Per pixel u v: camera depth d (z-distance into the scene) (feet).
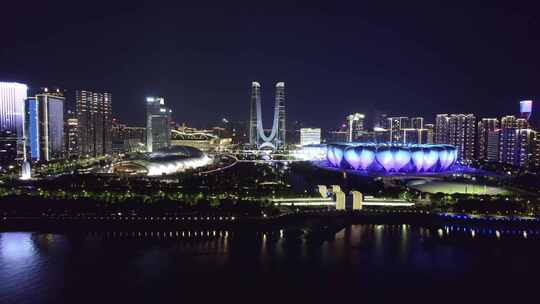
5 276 620.90
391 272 654.53
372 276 640.17
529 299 576.61
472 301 568.41
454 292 593.83
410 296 583.99
